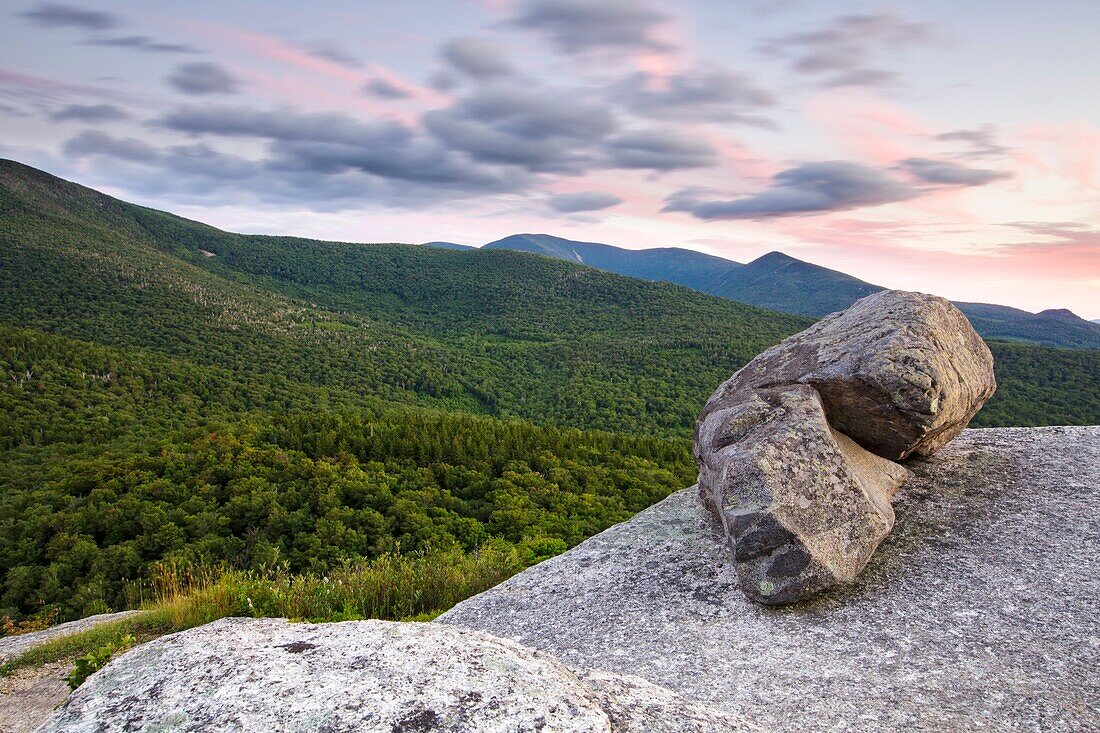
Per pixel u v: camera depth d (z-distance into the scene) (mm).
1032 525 7402
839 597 6645
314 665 2988
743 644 6176
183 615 10500
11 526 46688
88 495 53031
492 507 51312
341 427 75625
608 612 7375
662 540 8852
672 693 3496
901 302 8586
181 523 47406
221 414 103500
